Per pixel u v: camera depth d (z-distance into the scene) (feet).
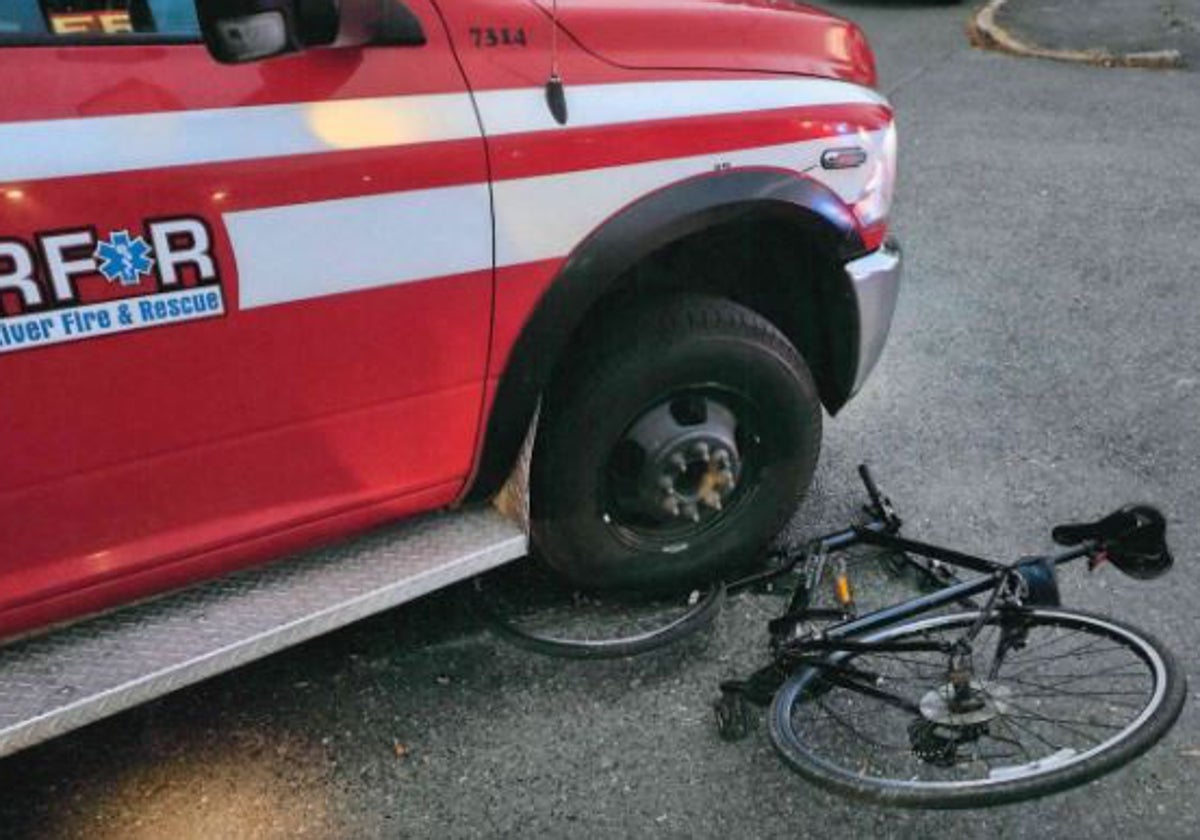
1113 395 12.74
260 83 6.37
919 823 7.57
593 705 8.65
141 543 6.89
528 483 8.27
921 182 19.40
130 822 7.73
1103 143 21.27
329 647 9.22
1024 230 17.30
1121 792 7.70
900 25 30.99
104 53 6.01
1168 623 9.23
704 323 8.40
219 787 8.00
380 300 7.01
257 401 6.87
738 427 9.14
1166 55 26.53
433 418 7.66
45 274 5.91
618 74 7.69
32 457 6.27
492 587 9.78
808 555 9.16
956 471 11.42
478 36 7.11
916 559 9.52
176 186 6.13
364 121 6.66
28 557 6.55
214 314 6.48
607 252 7.73
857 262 9.32
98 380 6.28
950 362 13.51
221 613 7.39
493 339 7.59
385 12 6.68
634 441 8.68
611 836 7.57
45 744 8.32
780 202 8.42
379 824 7.71
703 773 8.04
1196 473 11.29
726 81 8.20
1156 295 15.12
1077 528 8.32
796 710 8.03
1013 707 7.76
